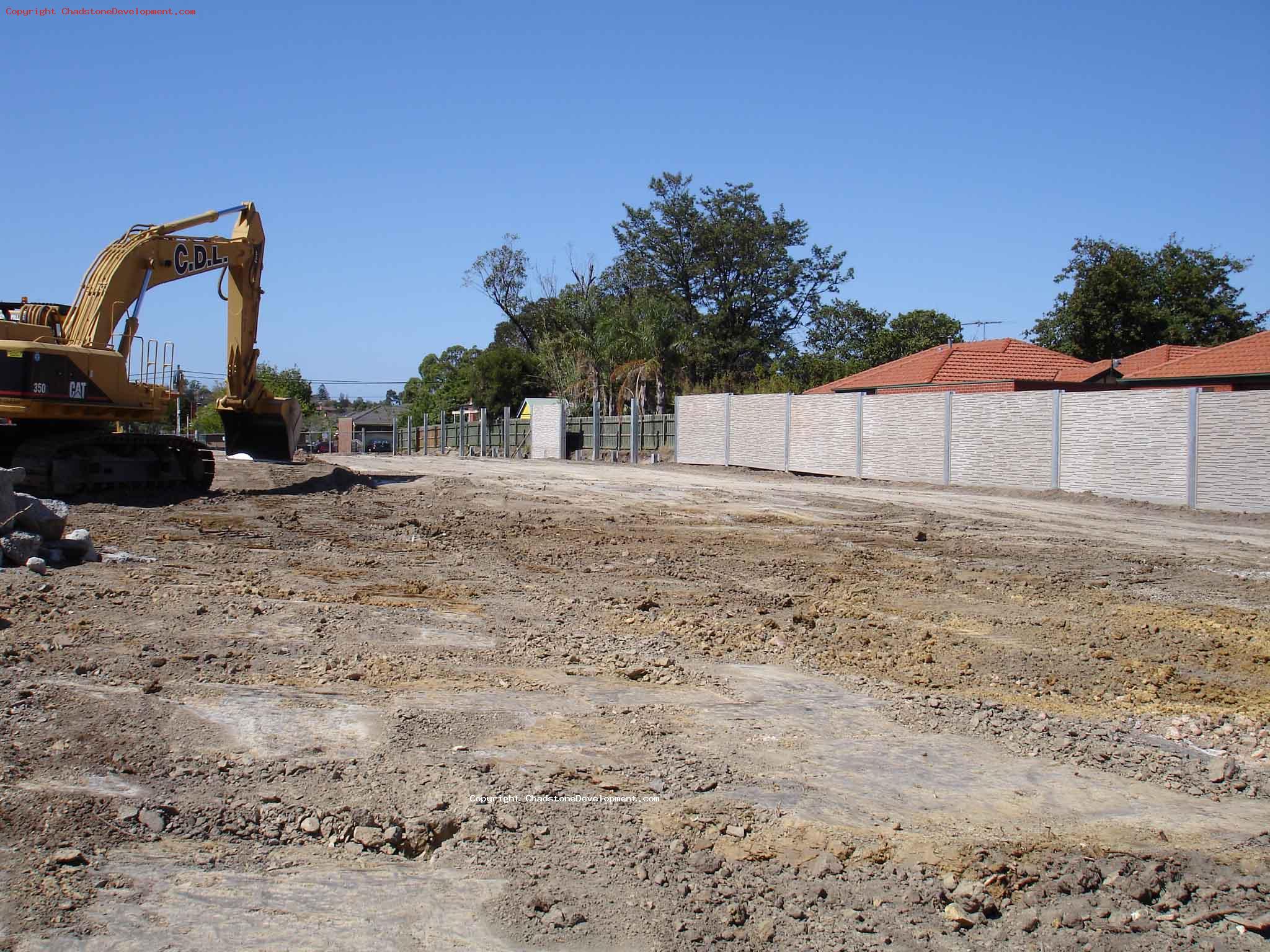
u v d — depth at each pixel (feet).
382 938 12.23
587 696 22.48
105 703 19.98
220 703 20.61
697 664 25.64
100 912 12.46
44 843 14.12
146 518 52.06
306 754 17.99
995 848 15.02
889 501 72.59
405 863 14.32
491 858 14.40
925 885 13.98
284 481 77.30
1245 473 63.21
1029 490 78.48
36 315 58.13
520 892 13.39
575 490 79.25
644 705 21.94
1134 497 70.44
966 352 126.52
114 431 62.03
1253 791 17.90
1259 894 13.74
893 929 12.93
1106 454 72.54
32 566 32.60
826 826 15.78
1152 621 32.53
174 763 17.29
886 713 21.94
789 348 205.57
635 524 57.88
